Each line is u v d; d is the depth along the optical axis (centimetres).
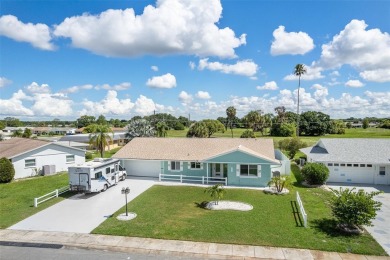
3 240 1659
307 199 2431
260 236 1672
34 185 3041
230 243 1592
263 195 2570
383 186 2877
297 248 1531
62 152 3862
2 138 8494
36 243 1622
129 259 1436
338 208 1748
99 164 2680
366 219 1677
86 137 7244
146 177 3322
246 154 2920
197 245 1575
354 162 2962
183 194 2603
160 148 3441
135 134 6638
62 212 2119
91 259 1436
